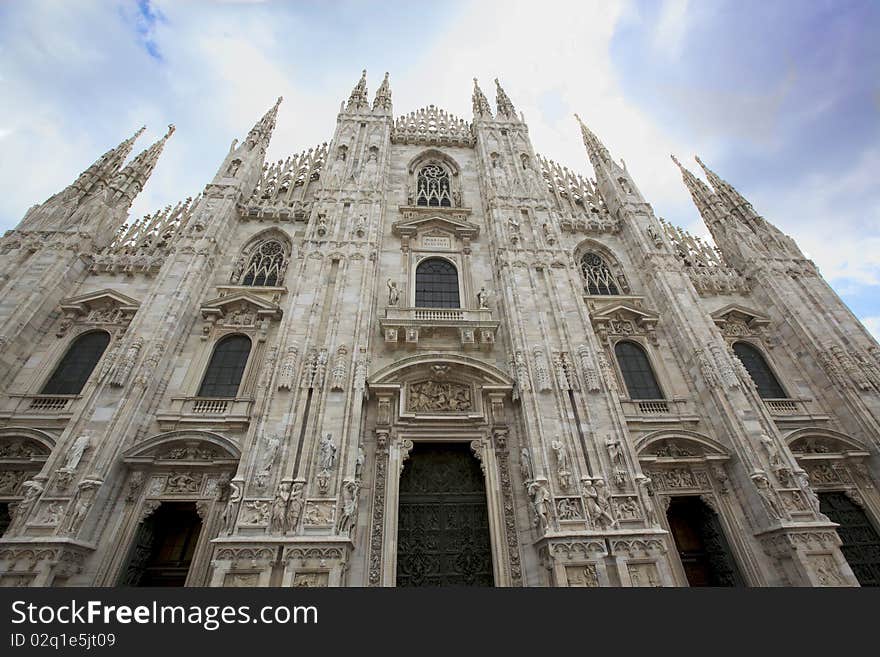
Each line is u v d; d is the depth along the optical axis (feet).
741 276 100.83
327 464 56.49
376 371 68.85
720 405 71.31
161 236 92.43
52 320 75.56
